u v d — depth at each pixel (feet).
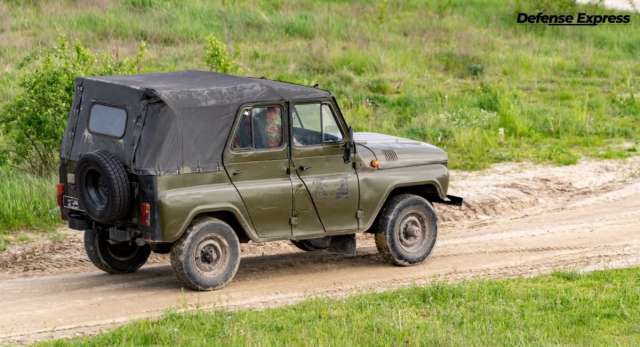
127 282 70.54
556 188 101.14
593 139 118.83
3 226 83.87
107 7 171.01
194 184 64.90
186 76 70.28
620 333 58.65
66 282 70.85
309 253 79.25
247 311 61.82
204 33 161.89
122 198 63.82
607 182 103.65
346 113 124.47
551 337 57.16
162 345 55.01
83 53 100.01
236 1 182.09
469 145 114.52
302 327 57.77
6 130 96.73
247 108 66.44
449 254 78.74
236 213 66.33
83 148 67.46
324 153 69.41
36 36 153.69
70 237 82.74
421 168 73.77
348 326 57.77
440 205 94.12
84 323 61.00
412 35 170.71
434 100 133.59
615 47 171.73
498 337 56.54
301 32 167.63
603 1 195.52
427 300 64.08
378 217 73.46
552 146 115.75
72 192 68.69
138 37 158.40
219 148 65.62
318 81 140.56
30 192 87.97
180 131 64.08
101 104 66.59
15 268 75.56
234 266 67.72
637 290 66.18
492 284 68.28
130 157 64.03
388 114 127.03
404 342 55.52
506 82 146.00
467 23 179.32
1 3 169.58
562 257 77.56
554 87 145.18
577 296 64.90
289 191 68.03
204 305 64.13
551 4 185.16
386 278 71.56
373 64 149.89
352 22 172.65
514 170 107.14
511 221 90.43
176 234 64.39
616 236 83.92
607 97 139.33
